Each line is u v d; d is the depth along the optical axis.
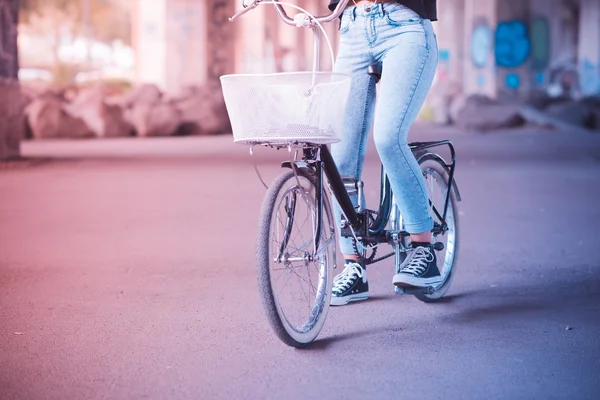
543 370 4.06
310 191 4.54
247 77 3.94
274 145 4.23
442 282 5.48
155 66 38.56
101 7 66.50
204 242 7.82
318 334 4.61
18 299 5.62
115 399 3.72
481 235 8.16
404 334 4.70
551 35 46.72
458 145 21.81
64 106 27.67
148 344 4.54
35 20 63.31
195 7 38.25
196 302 5.50
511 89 46.00
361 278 5.40
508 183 12.73
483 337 4.62
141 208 10.16
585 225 8.73
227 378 3.97
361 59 4.91
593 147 20.86
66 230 8.58
